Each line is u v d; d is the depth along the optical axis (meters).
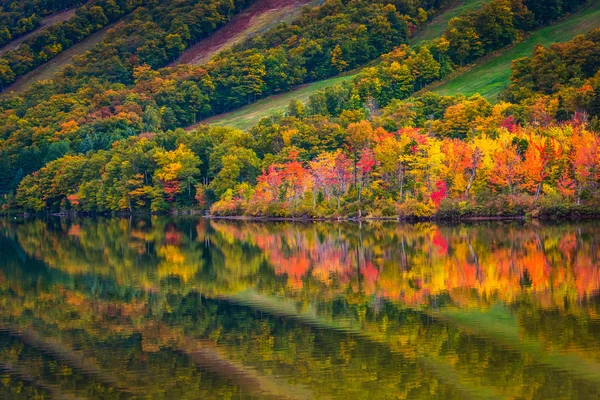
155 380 37.28
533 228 96.00
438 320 46.25
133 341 44.84
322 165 138.88
